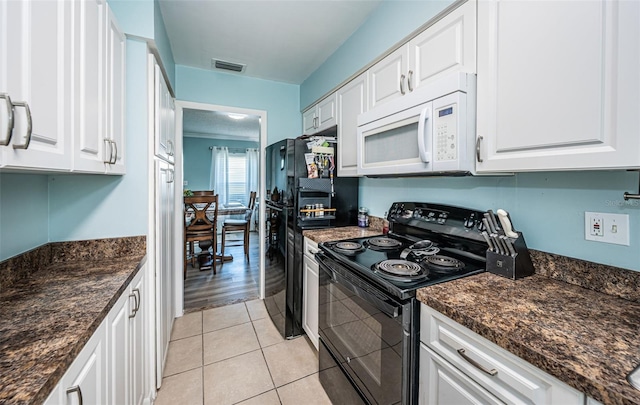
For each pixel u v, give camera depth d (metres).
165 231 1.87
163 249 1.79
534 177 1.12
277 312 2.31
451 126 1.08
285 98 2.97
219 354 1.96
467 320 0.76
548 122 0.82
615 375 0.52
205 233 3.57
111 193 1.46
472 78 1.07
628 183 0.87
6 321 0.77
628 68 0.66
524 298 0.88
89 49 0.99
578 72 0.75
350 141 2.01
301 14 1.79
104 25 1.13
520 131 0.90
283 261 2.19
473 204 1.39
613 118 0.69
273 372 1.77
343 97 2.12
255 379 1.71
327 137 2.25
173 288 2.39
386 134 1.47
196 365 1.83
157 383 1.59
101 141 1.10
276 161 2.43
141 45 1.50
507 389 0.68
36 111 0.69
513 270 1.04
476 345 0.76
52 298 0.93
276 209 2.38
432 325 0.90
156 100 1.55
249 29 1.95
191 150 6.42
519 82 0.90
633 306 0.82
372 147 1.58
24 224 1.16
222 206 5.78
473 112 1.07
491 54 0.99
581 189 0.99
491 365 0.71
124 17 1.43
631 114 0.66
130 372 1.17
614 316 0.76
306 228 2.14
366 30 1.82
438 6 1.25
